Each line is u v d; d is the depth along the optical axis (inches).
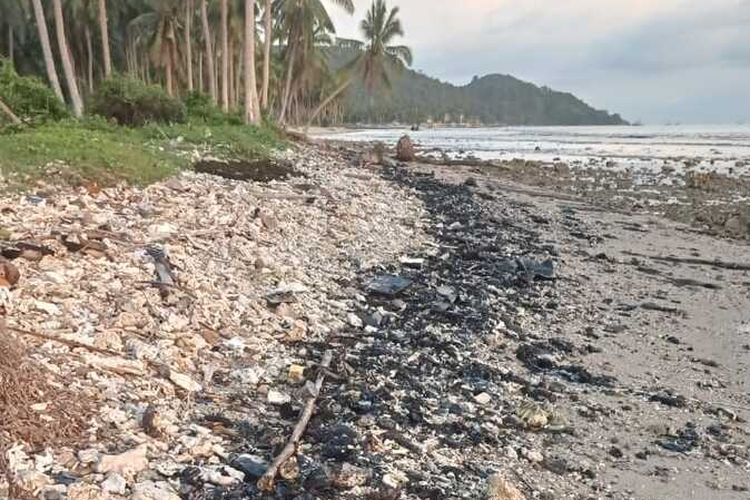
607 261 554.9
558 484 220.5
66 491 166.6
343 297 385.1
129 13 2042.3
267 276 383.6
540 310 413.1
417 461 220.5
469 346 337.7
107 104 912.3
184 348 269.1
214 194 531.2
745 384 319.9
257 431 223.1
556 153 1876.2
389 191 801.6
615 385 309.7
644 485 225.1
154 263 339.6
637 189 1048.8
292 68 1964.8
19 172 453.7
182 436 207.0
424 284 434.0
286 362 282.5
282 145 1049.5
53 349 231.8
